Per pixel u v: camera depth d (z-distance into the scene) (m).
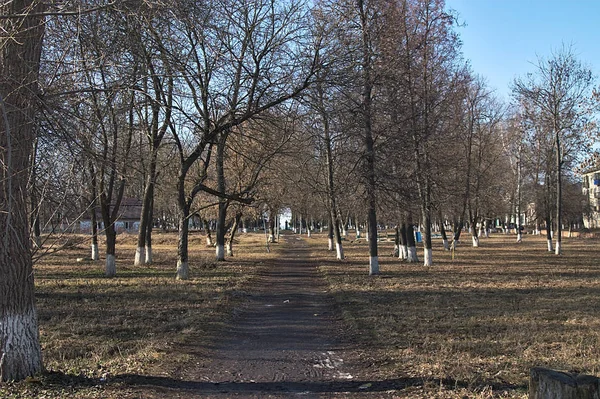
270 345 8.49
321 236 79.50
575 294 14.66
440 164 24.12
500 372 6.46
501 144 41.62
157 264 25.64
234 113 16.73
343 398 5.66
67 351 7.78
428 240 25.98
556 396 3.84
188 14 7.04
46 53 6.52
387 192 20.80
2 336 5.74
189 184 28.30
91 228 10.62
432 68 24.12
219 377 6.54
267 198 30.23
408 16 23.56
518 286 16.88
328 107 16.12
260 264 26.59
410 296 14.41
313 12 16.23
